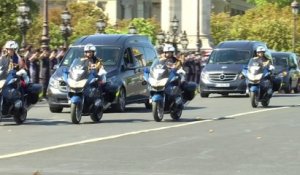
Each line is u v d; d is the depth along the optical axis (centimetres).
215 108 6812
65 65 6356
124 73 6334
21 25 10062
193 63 10288
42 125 5041
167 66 5366
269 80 6975
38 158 3341
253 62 6956
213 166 3111
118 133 4472
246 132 4528
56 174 2906
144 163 3194
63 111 6444
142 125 5019
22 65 5088
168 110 5388
